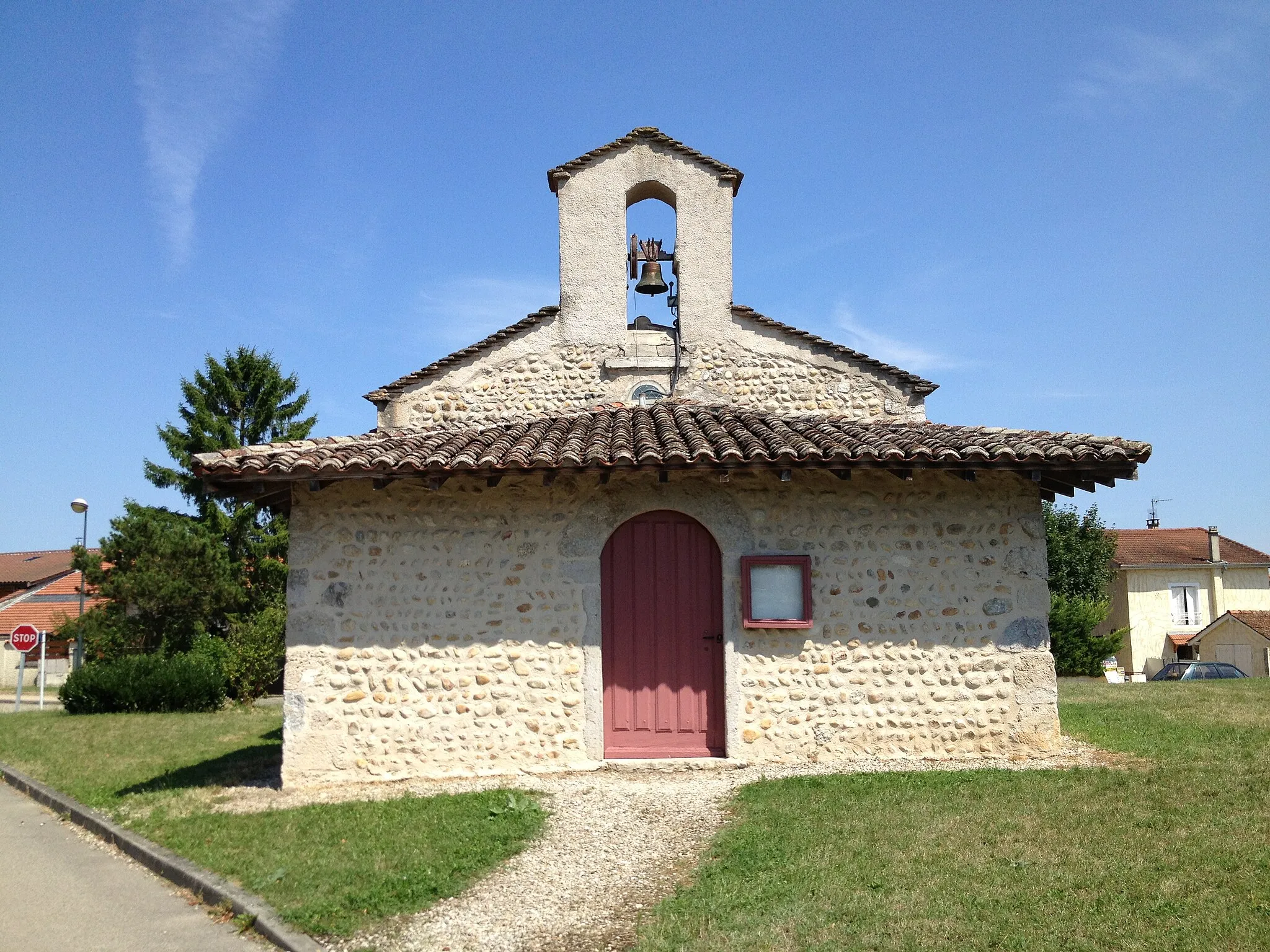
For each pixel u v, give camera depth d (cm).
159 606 2270
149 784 912
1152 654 3331
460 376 1105
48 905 572
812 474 870
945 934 446
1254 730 965
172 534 2355
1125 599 3378
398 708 834
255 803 776
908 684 850
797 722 845
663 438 840
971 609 856
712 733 862
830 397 1099
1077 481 857
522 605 850
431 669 839
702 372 1102
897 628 855
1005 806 662
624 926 479
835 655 852
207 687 1838
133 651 2262
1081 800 672
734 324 1111
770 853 567
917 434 862
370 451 813
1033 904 479
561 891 531
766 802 687
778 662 852
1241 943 427
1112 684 1608
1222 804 652
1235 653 3112
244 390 3012
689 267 1116
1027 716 847
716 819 660
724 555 863
